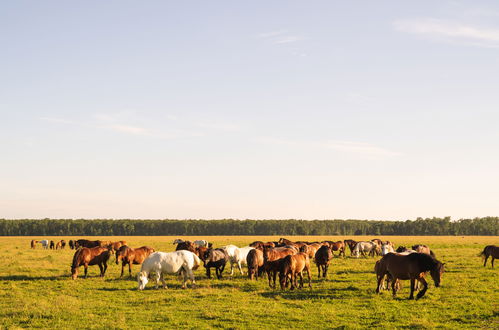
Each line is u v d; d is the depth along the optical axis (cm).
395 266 1823
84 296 1923
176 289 2073
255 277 2361
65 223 18425
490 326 1381
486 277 2452
